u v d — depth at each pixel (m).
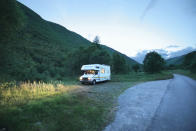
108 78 17.30
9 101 4.95
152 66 37.16
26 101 5.24
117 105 5.91
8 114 3.61
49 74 19.73
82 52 24.00
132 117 4.43
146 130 3.46
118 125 3.79
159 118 4.33
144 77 22.92
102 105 5.79
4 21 9.66
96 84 14.04
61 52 47.75
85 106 5.30
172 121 4.07
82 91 9.07
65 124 3.57
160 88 10.90
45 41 58.25
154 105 5.89
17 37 12.78
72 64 22.97
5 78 10.23
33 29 63.84
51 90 7.96
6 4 9.55
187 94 8.27
